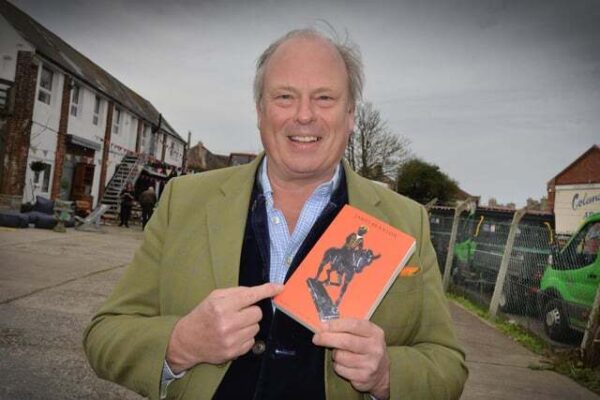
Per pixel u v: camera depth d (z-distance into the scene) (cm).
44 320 549
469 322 784
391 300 155
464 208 1107
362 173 3353
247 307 130
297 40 167
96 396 380
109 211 2333
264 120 168
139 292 162
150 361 137
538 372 532
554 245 732
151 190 2094
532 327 742
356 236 150
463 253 1074
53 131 1923
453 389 149
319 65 161
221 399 147
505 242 923
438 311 165
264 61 174
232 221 160
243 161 2355
